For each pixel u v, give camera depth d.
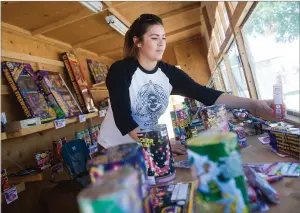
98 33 3.78
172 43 6.25
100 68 5.02
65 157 2.05
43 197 2.32
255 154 0.84
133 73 1.19
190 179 0.70
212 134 0.49
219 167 0.42
